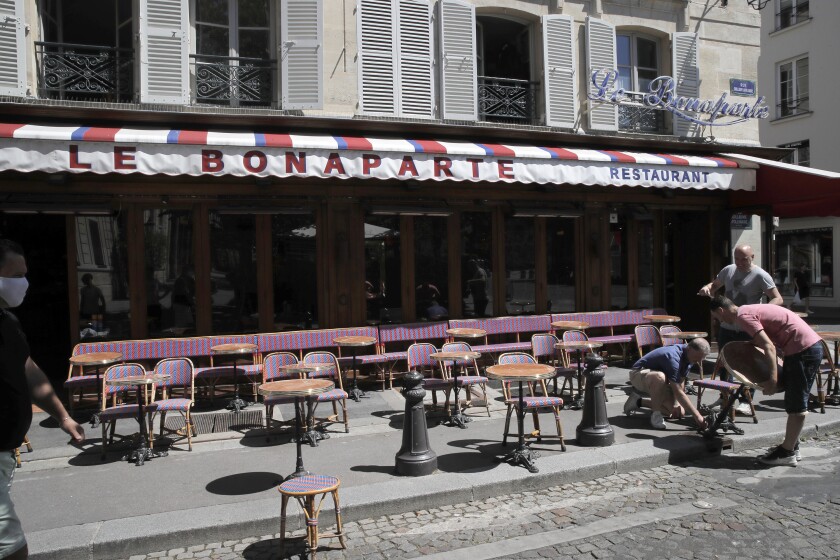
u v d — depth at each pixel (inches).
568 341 326.6
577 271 418.0
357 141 317.7
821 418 273.4
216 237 337.7
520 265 402.0
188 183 327.6
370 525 179.3
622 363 409.7
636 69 449.4
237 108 342.0
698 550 158.9
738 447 243.4
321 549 163.9
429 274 378.6
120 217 323.3
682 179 385.1
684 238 470.6
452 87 381.7
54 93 321.7
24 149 264.8
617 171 366.6
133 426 275.4
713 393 331.9
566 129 411.8
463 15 383.9
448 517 184.7
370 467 219.0
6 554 114.1
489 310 393.1
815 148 848.9
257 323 344.2
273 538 171.8
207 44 350.3
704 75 461.7
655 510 185.9
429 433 262.2
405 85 371.6
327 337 341.4
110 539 162.1
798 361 216.4
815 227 871.7
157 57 326.3
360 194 357.7
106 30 340.5
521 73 419.8
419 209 359.3
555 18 407.8
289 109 346.6
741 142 469.1
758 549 158.9
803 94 871.7
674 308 479.2
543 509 189.3
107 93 331.9
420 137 366.9
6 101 301.7
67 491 199.0
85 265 319.0
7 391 116.3
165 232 329.4
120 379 235.9
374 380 356.5
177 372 266.8
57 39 332.5
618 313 411.5
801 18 869.2
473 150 332.8
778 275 930.1
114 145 275.6
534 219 405.4
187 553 163.8
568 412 295.4
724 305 219.3
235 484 203.5
